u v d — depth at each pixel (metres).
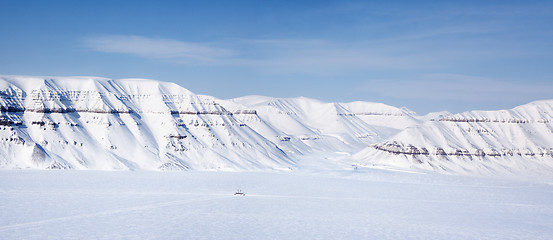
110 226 135.25
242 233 132.88
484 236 136.75
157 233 129.50
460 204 189.50
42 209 152.25
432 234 138.12
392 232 139.62
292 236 131.88
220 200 180.50
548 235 138.62
